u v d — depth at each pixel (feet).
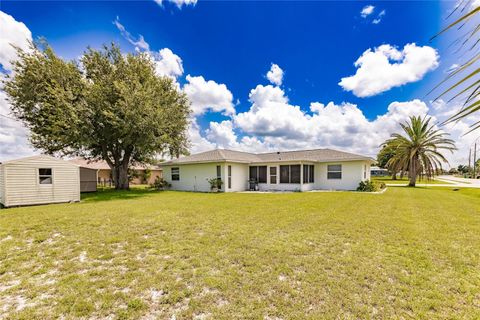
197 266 11.27
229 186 53.01
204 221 20.52
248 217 22.13
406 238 15.33
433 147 63.82
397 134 67.62
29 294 8.93
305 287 9.20
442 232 16.75
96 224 19.52
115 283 9.68
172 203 32.19
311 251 13.03
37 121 45.60
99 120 43.32
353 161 51.19
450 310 7.73
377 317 7.40
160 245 14.25
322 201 32.81
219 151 59.67
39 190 32.45
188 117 62.34
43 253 13.12
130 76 47.93
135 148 54.60
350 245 14.01
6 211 26.32
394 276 10.05
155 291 9.08
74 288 9.34
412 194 43.60
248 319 7.39
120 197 40.96
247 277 10.07
